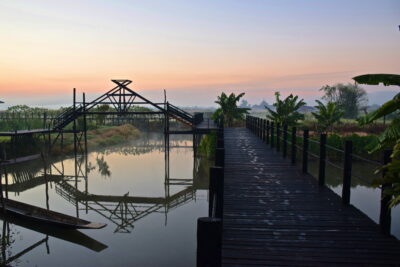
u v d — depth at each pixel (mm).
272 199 7180
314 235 5090
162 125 51594
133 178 19703
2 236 10234
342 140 22281
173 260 8336
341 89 68500
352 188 15336
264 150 15500
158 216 12469
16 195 16094
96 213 12945
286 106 31062
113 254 8766
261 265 4105
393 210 10711
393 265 4125
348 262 4199
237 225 5543
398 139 4711
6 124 35469
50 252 9000
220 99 37688
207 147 23797
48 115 41500
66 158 26875
